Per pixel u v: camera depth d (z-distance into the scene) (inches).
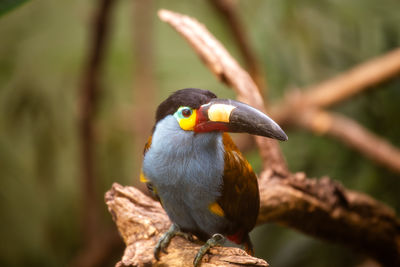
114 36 539.2
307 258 401.4
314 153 414.0
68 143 535.8
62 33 538.9
